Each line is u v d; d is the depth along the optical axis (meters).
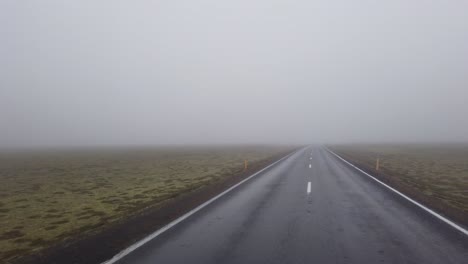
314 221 9.27
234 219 9.56
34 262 6.26
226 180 19.14
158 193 15.32
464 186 16.94
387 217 9.73
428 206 11.39
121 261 6.20
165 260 6.23
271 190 15.16
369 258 6.30
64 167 32.41
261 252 6.65
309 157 40.69
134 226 8.86
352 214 10.15
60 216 10.80
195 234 7.99
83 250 6.89
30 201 13.80
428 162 34.06
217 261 6.16
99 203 13.08
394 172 24.09
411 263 6.05
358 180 18.62
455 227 8.59
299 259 6.24
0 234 8.62
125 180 20.86
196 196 13.77
